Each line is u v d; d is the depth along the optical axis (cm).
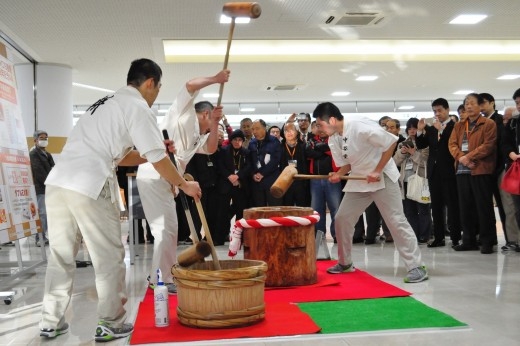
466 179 533
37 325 295
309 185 621
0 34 722
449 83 1166
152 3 628
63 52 826
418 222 625
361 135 385
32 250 664
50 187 259
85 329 281
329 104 399
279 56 905
